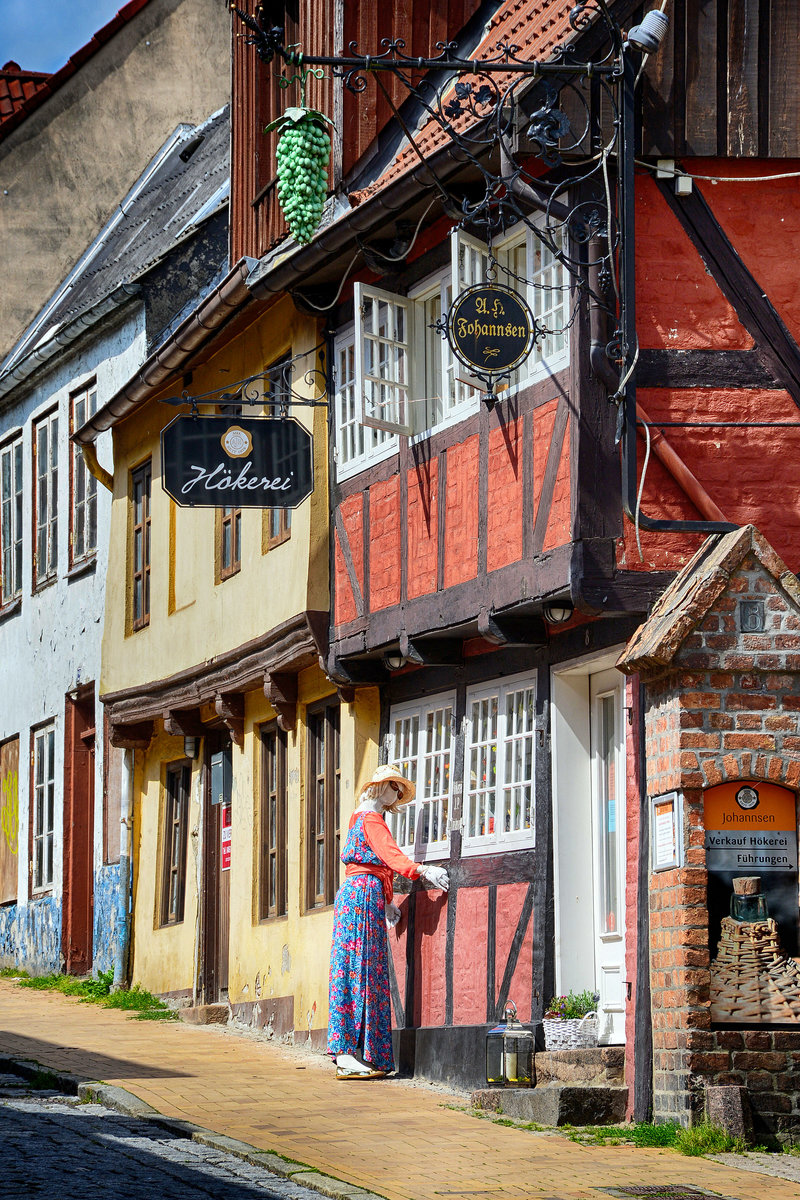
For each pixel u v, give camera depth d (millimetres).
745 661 10203
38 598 22938
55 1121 10312
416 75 15016
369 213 12852
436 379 13297
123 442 19922
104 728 20625
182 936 18312
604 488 10781
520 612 11648
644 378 10922
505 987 12000
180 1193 8258
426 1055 12516
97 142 25312
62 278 25047
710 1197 8352
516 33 13297
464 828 12930
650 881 10414
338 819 15164
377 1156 9406
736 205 11172
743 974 9961
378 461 13719
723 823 10133
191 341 16531
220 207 19797
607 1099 10477
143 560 19344
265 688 15789
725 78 11148
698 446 10906
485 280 12195
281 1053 14172
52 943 21562
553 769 11812
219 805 18047
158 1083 11867
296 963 15398
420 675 13891
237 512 16844
